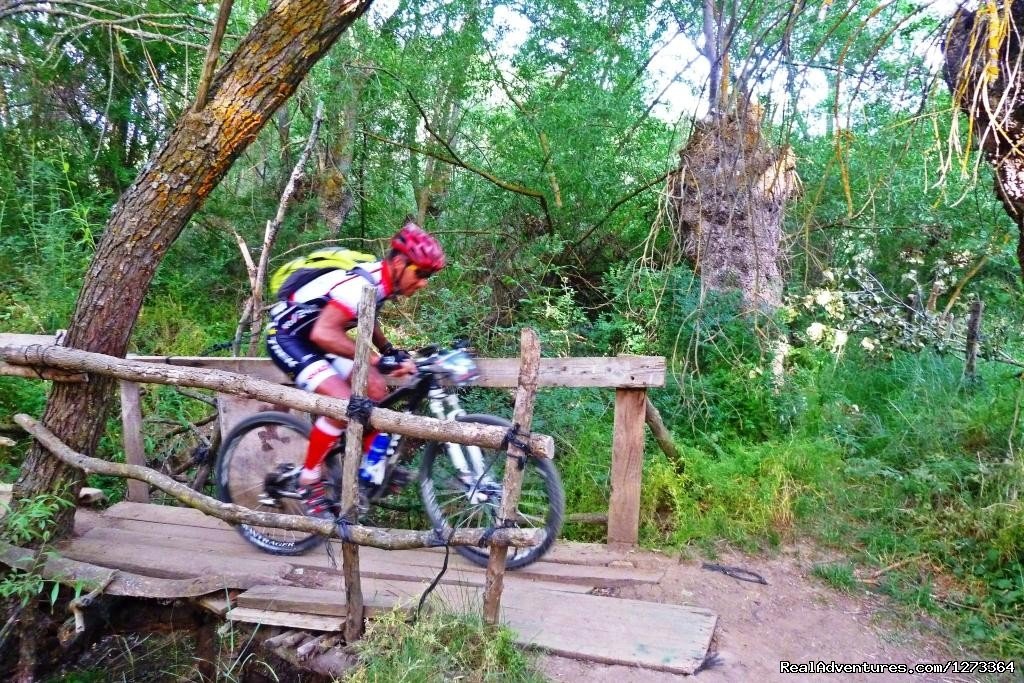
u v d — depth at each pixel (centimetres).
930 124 343
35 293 707
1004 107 307
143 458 467
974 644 341
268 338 358
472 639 296
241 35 684
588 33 794
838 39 542
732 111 463
